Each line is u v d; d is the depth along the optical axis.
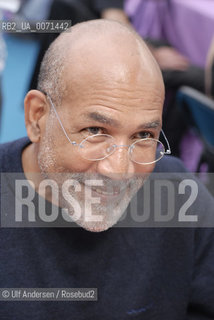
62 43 1.64
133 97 1.54
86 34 1.62
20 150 1.90
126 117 1.54
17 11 5.07
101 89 1.52
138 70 1.55
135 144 1.63
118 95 1.52
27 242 1.82
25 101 1.73
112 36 1.60
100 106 1.53
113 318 1.94
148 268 1.99
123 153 1.59
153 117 1.59
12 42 8.02
